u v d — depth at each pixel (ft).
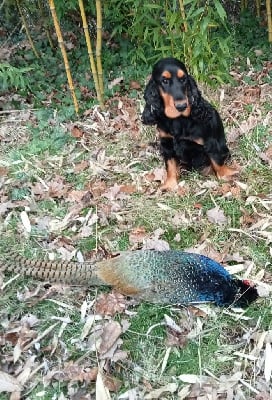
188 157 6.09
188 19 6.73
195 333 4.62
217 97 7.29
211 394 4.22
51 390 4.34
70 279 5.00
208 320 4.71
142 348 4.56
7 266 5.22
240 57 8.08
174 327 4.66
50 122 7.30
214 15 7.18
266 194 5.86
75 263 5.09
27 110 7.61
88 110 7.45
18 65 8.36
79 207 5.91
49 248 5.53
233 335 4.62
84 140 6.98
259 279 5.00
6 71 7.31
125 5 7.82
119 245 5.49
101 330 4.67
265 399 4.16
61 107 7.55
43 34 8.95
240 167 6.26
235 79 7.70
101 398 4.19
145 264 4.87
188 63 6.92
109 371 4.41
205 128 5.77
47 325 4.78
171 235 5.57
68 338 4.69
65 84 7.99
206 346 4.54
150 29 7.50
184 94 5.43
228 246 5.35
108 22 8.45
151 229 5.64
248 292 4.79
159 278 4.80
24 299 4.99
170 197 5.99
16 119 7.48
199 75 6.82
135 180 6.28
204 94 7.23
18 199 6.16
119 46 8.49
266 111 7.04
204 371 4.38
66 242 5.56
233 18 8.71
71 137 7.02
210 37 7.84
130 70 8.00
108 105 7.56
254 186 5.96
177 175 6.21
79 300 4.97
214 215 5.62
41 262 5.16
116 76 8.01
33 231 5.71
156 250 5.11
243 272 5.08
